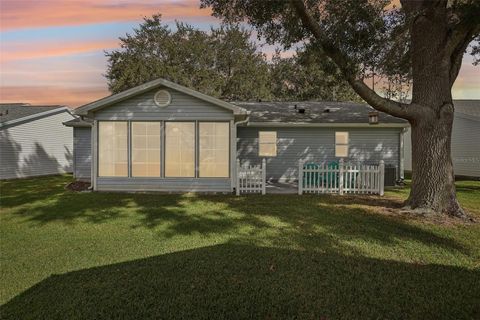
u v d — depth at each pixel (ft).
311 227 23.61
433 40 27.25
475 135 61.31
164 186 41.50
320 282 14.52
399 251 18.67
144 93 41.29
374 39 26.61
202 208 30.42
